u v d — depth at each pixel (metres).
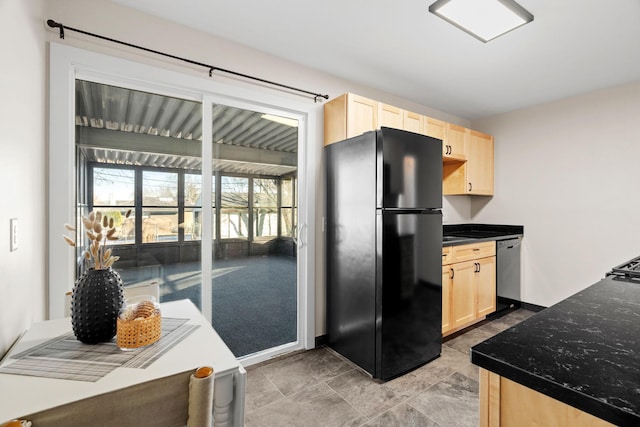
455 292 2.89
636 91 2.84
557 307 1.03
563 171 3.30
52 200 1.64
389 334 2.12
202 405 0.85
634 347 0.72
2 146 1.05
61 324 1.24
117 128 1.94
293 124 2.62
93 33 1.74
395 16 1.90
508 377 0.65
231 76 2.22
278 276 2.56
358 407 1.85
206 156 2.19
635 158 2.85
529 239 3.56
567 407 0.61
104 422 0.79
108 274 1.11
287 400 1.92
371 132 2.14
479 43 2.19
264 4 1.81
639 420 0.47
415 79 2.82
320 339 2.69
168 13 1.90
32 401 0.76
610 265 2.99
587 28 1.99
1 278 1.02
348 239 2.37
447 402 1.90
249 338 2.43
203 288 2.20
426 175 2.34
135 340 1.04
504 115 3.78
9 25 1.12
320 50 2.33
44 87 1.59
